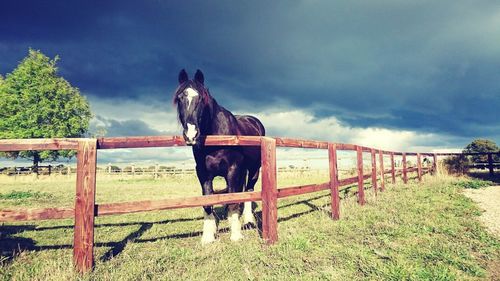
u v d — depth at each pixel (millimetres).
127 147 3176
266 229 3871
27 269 3102
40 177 23062
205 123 4297
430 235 3967
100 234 4789
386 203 6566
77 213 2834
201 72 4367
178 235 4672
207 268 2992
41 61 26375
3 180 21469
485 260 3078
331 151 5414
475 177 13062
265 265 3080
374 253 3328
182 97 3861
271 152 3945
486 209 5664
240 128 5281
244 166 5133
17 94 25062
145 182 18828
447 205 6062
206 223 4297
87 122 27828
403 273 2676
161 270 3004
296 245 3590
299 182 15727
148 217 6363
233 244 3854
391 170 10406
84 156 2873
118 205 3016
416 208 5785
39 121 25469
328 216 5465
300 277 2697
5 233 4938
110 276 2781
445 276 2600
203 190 4527
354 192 9336
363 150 7383
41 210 2730
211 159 4270
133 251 3705
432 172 14789
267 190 3902
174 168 23766
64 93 26375
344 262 3062
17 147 2750
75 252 2822
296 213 6012
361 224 4691
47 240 4500
